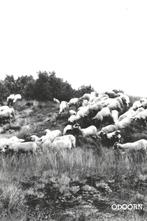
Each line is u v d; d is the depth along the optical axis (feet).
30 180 47.24
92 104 76.33
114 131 65.05
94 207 41.37
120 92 89.04
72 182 47.32
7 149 58.39
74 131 64.85
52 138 63.36
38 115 82.99
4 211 38.29
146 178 48.55
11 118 82.64
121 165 52.47
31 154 56.44
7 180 46.01
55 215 38.99
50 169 50.21
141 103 76.33
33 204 41.32
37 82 92.99
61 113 79.10
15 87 100.68
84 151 58.08
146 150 56.65
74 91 94.94
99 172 50.21
